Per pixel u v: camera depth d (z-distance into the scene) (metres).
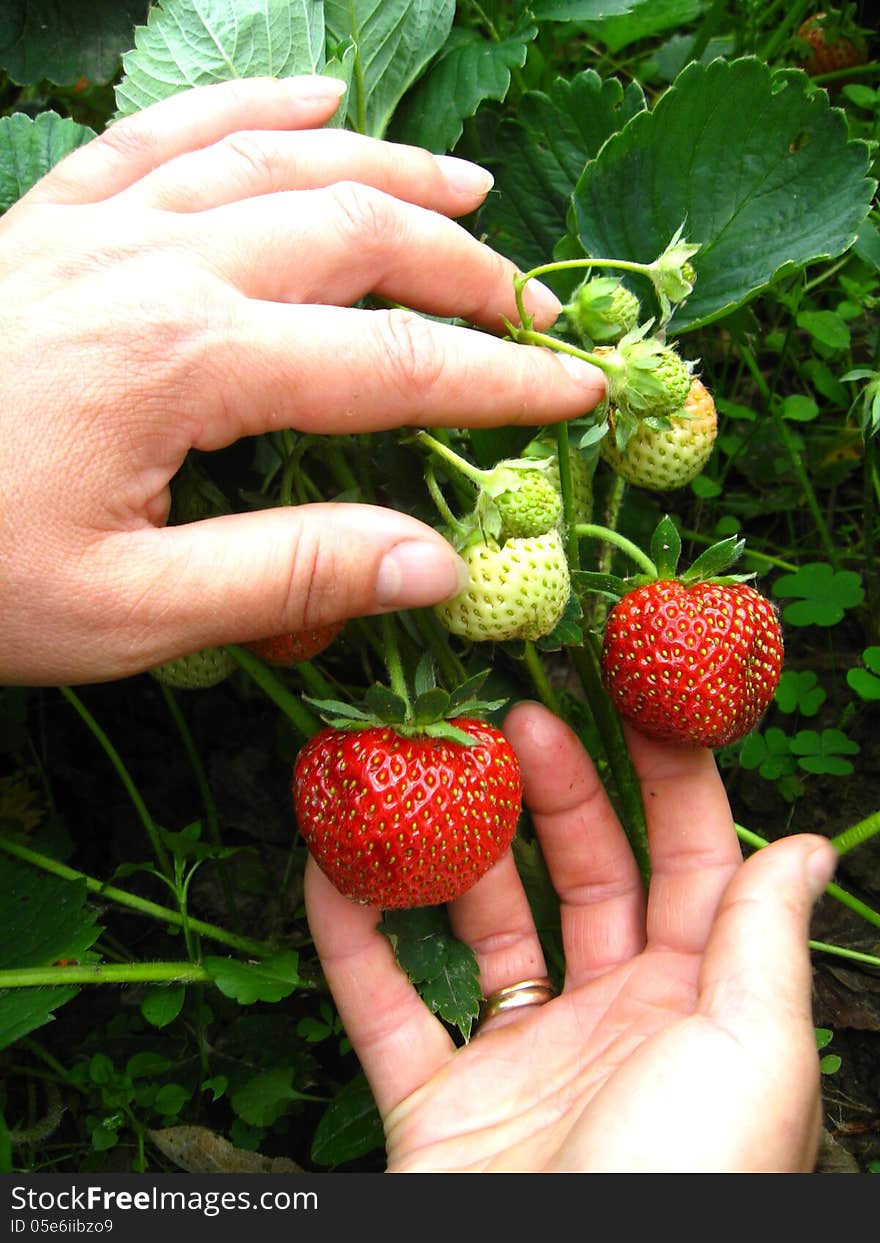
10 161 0.29
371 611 0.21
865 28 0.45
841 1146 0.28
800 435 0.39
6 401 0.20
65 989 0.25
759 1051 0.19
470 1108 0.23
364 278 0.23
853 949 0.31
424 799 0.21
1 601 0.20
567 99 0.30
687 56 0.43
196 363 0.20
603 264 0.24
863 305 0.37
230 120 0.24
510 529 0.22
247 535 0.20
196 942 0.29
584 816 0.26
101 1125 0.28
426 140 0.30
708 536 0.37
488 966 0.26
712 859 0.24
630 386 0.22
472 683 0.22
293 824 0.36
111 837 0.36
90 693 0.38
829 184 0.28
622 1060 0.22
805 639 0.36
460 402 0.22
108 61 0.34
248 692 0.37
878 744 0.34
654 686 0.23
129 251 0.21
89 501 0.20
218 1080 0.29
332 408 0.21
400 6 0.29
